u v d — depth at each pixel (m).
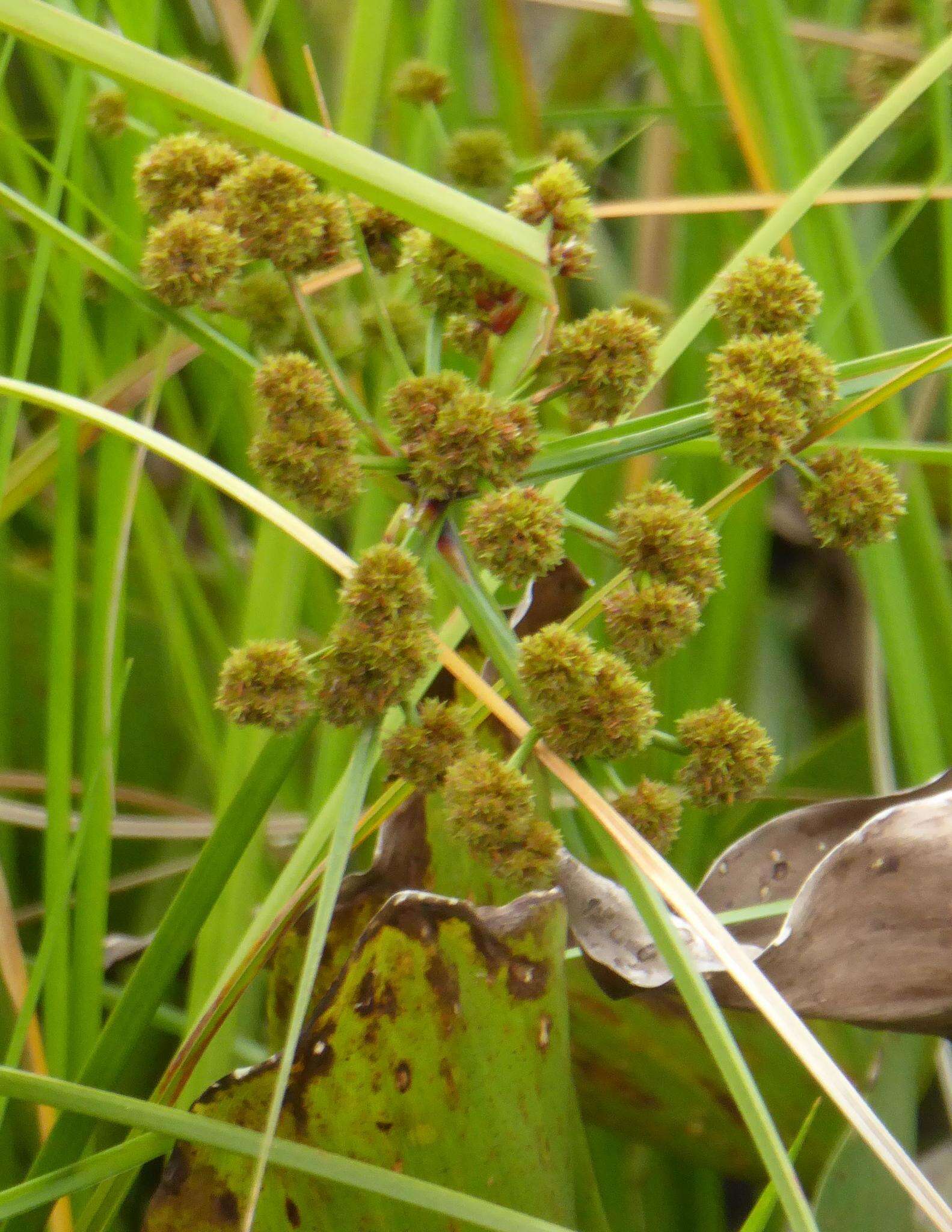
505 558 0.72
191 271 0.74
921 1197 0.70
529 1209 0.73
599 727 0.72
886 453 0.79
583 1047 0.80
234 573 0.89
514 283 0.72
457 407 0.72
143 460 0.80
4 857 0.86
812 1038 0.71
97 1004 0.80
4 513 0.81
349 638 0.71
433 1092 0.73
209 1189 0.74
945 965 0.73
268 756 0.76
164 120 0.81
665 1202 0.82
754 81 0.85
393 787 0.76
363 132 0.81
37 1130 0.82
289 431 0.72
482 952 0.73
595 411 0.73
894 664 0.83
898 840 0.73
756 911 0.75
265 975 0.85
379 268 0.75
